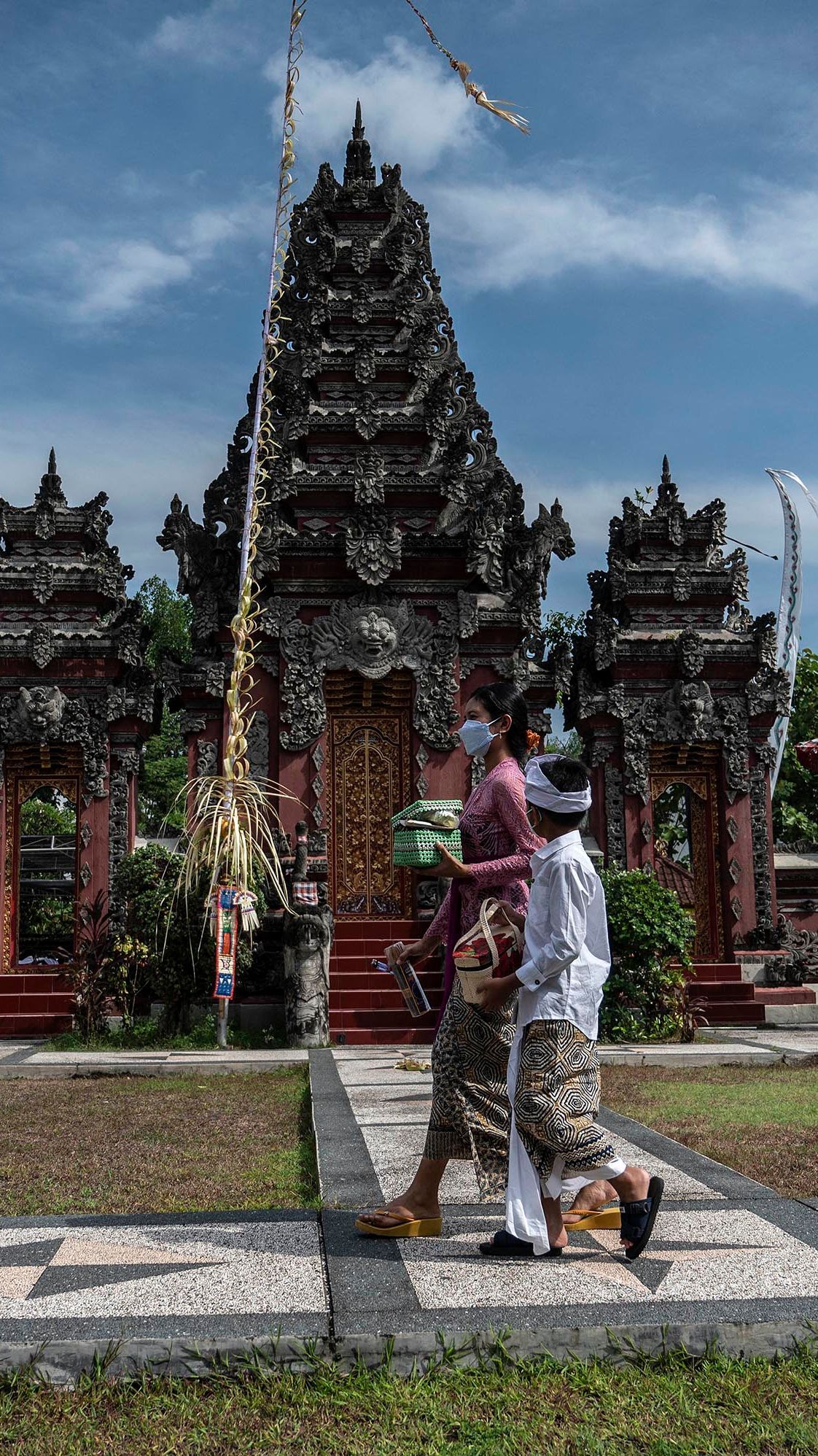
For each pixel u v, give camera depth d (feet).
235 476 57.52
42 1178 20.54
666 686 61.26
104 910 55.36
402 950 16.33
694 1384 10.98
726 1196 17.43
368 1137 23.31
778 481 85.87
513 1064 13.93
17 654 56.65
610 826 59.88
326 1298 12.48
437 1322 11.73
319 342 60.95
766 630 61.36
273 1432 10.11
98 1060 38.96
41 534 59.00
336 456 59.41
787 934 60.03
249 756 54.75
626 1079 34.35
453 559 56.54
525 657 57.16
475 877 15.12
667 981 47.55
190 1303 12.32
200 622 56.13
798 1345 11.63
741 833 60.23
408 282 63.31
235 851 42.50
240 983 49.42
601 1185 15.62
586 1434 9.98
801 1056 38.88
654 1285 12.93
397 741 56.70
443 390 59.52
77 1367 11.03
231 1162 22.03
